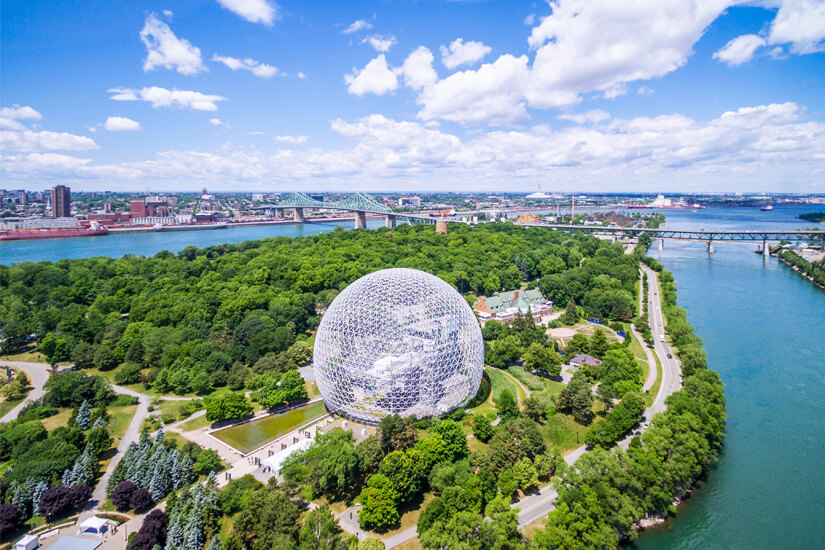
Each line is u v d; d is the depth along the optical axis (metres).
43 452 101.31
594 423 120.00
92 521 87.44
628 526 88.94
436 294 129.38
